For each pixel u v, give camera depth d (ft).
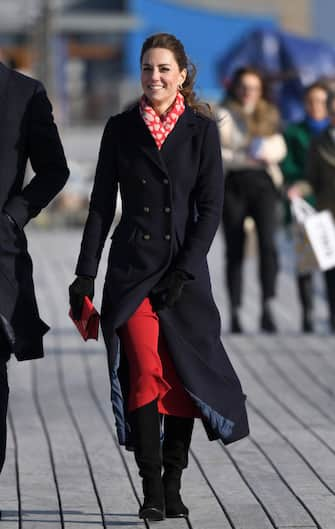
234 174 83.92
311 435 56.13
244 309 101.30
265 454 52.70
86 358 76.43
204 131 42.57
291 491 46.93
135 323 41.91
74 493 46.73
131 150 42.37
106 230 42.73
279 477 48.98
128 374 42.75
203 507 44.75
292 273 126.11
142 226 42.27
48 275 124.06
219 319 42.78
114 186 42.93
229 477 48.98
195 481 48.39
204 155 42.45
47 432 56.95
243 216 84.58
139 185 42.29
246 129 84.02
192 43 318.65
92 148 265.34
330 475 49.21
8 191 41.50
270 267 85.40
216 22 324.80
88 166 227.40
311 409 61.82
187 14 318.86
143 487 42.14
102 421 59.41
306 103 87.10
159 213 42.24
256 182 83.87
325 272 86.63
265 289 85.87
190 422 43.68
